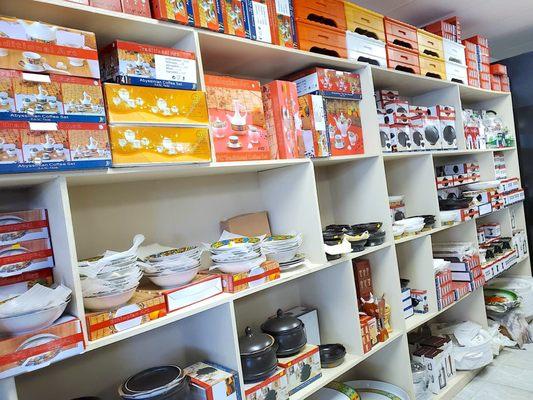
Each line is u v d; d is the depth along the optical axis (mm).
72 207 1348
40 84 958
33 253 1062
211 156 1330
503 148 3271
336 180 2316
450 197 2836
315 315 1966
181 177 1649
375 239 2018
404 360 2107
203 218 1726
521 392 2316
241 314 1840
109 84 1086
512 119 3434
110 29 1244
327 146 1827
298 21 1743
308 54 1726
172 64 1245
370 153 2086
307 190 1742
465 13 3008
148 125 1158
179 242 1636
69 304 1036
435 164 3180
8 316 894
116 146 1085
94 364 1367
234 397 1302
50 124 967
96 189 1413
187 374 1332
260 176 1957
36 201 1183
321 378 1663
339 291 1906
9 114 908
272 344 1494
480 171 3129
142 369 1484
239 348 1451
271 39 1603
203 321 1479
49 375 1266
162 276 1270
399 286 2098
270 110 1659
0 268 1001
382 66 2166
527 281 3293
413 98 2994
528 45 4094
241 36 1488
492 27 3398
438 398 2230
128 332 1083
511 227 3320
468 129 2850
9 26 921
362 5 2691
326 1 1888
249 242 1497
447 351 2436
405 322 2127
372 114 2045
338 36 1927
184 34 1341
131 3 1201
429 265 2387
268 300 1961
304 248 1776
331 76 1883
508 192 3232
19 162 916
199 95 1300
